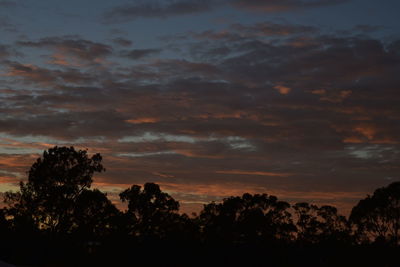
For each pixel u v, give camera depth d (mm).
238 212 97062
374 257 86688
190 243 90375
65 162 76500
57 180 76188
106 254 80188
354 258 90125
